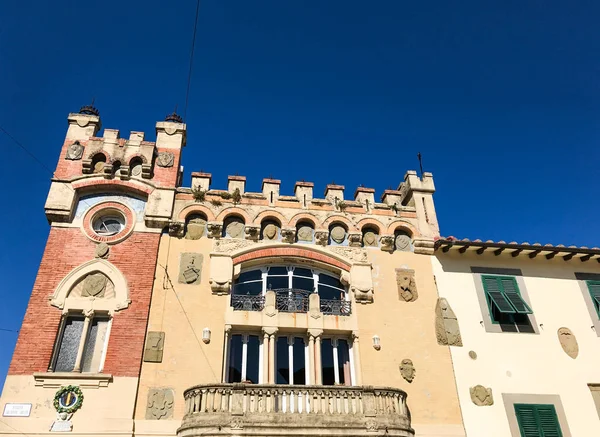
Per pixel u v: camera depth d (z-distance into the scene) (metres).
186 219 19.91
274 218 20.69
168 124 22.05
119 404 15.80
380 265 20.33
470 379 18.33
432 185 22.88
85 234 18.81
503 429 17.53
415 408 17.48
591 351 19.64
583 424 18.00
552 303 20.59
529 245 20.94
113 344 16.77
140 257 18.66
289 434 14.66
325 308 19.16
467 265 21.03
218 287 18.44
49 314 17.00
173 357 16.92
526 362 18.97
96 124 21.52
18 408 15.27
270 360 17.47
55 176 19.78
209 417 14.62
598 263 22.12
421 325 19.19
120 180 20.14
